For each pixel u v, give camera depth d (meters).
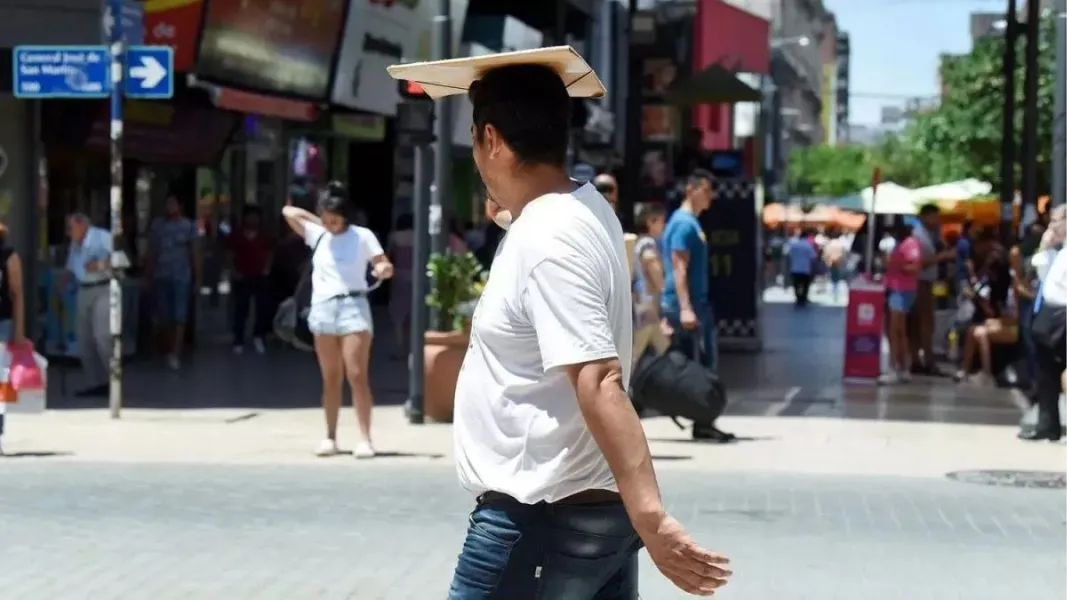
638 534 3.63
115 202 15.09
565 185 3.83
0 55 18.66
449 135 15.20
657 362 13.96
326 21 22.52
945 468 12.79
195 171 23.89
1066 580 8.53
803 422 15.80
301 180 28.19
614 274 3.66
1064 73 18.72
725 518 10.27
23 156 19.50
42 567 8.54
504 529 3.75
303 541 9.32
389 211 33.03
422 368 15.00
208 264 24.62
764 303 46.69
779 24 78.06
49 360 19.61
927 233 21.70
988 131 48.19
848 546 9.39
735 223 24.64
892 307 20.19
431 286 15.58
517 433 3.71
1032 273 18.27
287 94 22.08
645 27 26.48
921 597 8.05
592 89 4.06
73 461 12.54
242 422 15.11
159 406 16.28
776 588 8.20
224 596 7.87
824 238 62.97
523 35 29.00
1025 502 11.16
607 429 3.52
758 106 52.47
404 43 25.81
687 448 13.68
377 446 13.52
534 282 3.59
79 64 14.92
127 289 20.22
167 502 10.64
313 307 12.78
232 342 24.03
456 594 3.81
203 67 19.39
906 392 19.05
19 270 13.03
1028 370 19.16
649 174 27.98
